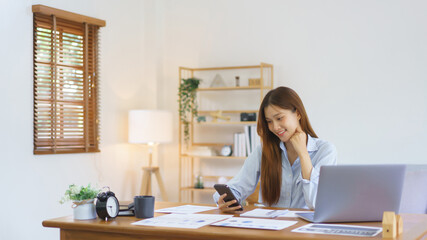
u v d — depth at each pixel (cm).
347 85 489
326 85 498
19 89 421
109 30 520
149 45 573
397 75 470
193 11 567
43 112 452
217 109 557
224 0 550
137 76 560
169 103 580
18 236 418
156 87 572
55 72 450
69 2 470
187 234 189
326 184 197
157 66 573
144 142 516
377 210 202
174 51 577
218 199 250
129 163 545
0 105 405
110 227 205
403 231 185
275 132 251
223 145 549
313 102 504
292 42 514
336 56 495
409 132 464
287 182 261
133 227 201
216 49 555
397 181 200
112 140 522
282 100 248
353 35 488
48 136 443
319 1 502
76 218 224
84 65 484
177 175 577
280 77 520
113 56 525
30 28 431
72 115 468
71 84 466
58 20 456
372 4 480
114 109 526
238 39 543
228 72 548
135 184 554
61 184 458
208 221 208
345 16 491
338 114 493
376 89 478
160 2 580
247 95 540
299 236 174
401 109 468
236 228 192
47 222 222
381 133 475
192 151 543
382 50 476
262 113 258
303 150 243
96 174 499
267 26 527
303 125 257
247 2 537
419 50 461
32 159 431
